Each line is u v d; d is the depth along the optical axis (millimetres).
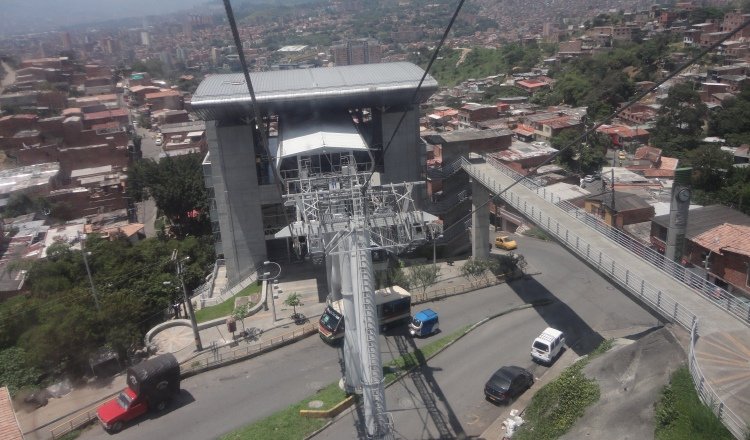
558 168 81875
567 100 145625
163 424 30906
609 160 96562
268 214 52094
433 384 33250
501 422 29266
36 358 36000
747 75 132750
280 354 37906
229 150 49750
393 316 39781
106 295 44469
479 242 50750
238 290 49875
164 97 174500
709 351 22609
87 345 37156
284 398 32625
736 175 75000
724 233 40469
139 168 95562
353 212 26672
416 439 28438
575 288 47094
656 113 115812
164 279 48219
